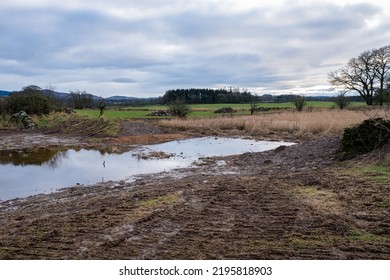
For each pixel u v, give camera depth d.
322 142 12.90
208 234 5.05
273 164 11.13
